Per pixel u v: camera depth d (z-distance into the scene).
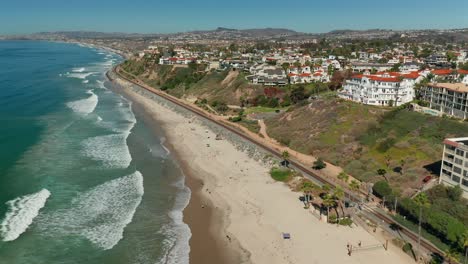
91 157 83.81
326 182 72.44
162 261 49.22
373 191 67.50
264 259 49.91
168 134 107.19
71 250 50.28
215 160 86.81
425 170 69.75
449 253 46.03
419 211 55.84
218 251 51.78
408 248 50.62
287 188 71.25
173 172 79.25
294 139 96.88
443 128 82.12
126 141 97.69
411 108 99.25
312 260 49.22
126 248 51.56
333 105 105.44
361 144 85.81
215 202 66.31
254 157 87.94
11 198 62.38
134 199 65.50
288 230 56.53
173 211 62.47
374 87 113.75
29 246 50.44
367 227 56.75
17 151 83.94
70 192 66.31
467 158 58.50
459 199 59.03
